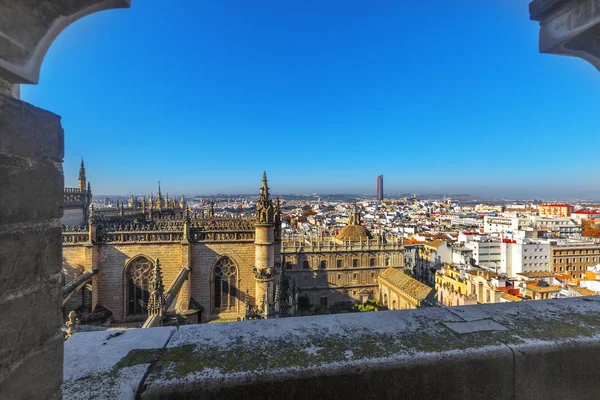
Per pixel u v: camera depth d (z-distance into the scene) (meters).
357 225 102.94
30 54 3.00
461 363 3.90
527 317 5.05
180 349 4.11
